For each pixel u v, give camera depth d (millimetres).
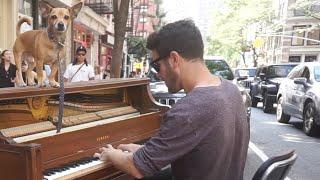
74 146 2908
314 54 54938
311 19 53031
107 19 26734
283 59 56344
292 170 6492
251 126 11117
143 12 37969
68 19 3248
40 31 3195
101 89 3654
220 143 2082
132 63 35219
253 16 52594
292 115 10844
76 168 2701
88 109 3656
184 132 2088
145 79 4211
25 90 2707
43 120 3139
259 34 48219
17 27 3650
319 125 9266
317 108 9055
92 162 2828
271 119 12898
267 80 15281
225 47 58969
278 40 58938
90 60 22844
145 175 2242
